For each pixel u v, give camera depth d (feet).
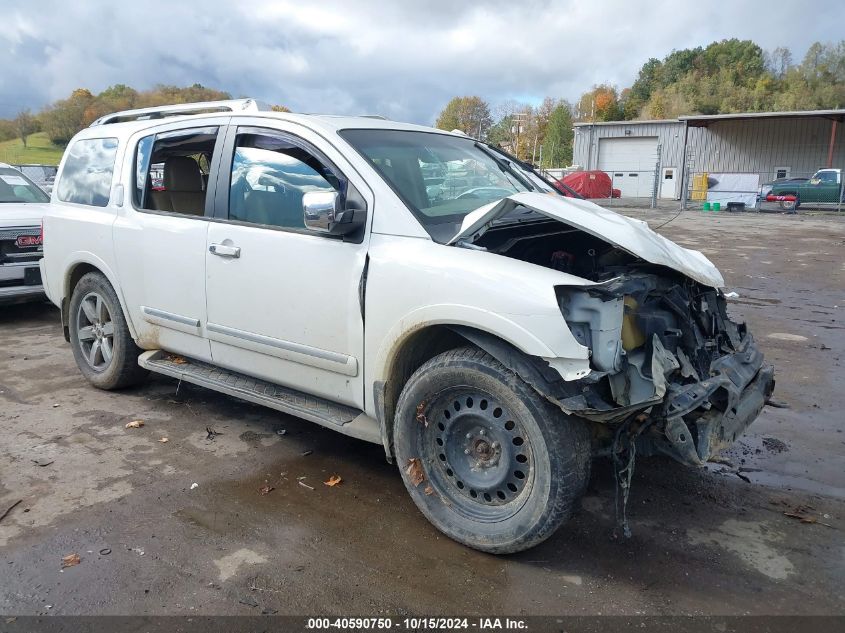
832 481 12.97
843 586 9.71
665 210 94.89
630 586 9.65
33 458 13.57
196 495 12.15
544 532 9.57
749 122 124.06
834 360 20.70
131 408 16.46
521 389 9.47
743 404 11.14
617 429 9.89
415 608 9.12
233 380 14.23
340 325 11.64
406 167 12.51
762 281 35.35
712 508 11.92
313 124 12.66
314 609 9.07
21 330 24.58
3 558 10.11
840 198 88.33
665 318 10.47
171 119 15.40
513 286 9.49
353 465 13.51
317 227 11.10
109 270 16.07
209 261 13.62
